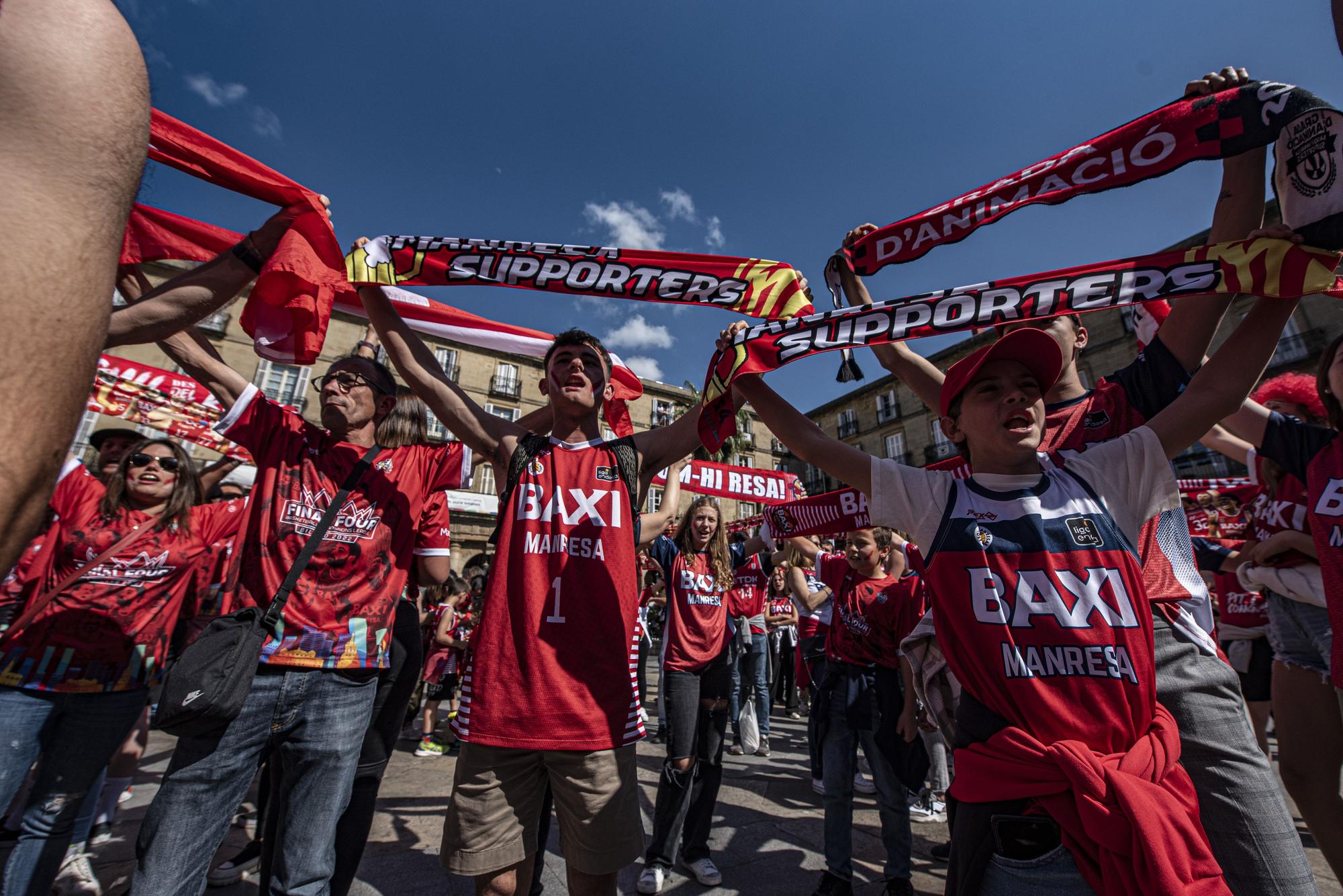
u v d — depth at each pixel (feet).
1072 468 4.44
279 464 6.40
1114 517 4.15
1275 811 4.04
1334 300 47.83
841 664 8.88
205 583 9.34
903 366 7.27
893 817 8.07
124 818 10.30
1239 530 13.33
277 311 6.30
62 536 7.70
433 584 7.83
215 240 6.70
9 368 1.45
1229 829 4.05
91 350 1.68
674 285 6.92
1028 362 4.63
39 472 1.47
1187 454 54.44
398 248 6.91
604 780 5.06
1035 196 6.09
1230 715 4.31
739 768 15.39
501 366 70.90
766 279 6.79
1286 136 4.78
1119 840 2.89
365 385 7.30
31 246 1.54
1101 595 3.73
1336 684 5.53
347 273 6.55
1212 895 2.80
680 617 9.81
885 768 8.20
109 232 1.80
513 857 4.95
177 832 4.87
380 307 6.77
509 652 5.30
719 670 9.75
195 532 8.38
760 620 19.74
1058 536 3.96
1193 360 5.18
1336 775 6.46
